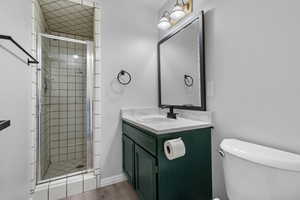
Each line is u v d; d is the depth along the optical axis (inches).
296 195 26.7
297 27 31.1
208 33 52.7
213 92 51.3
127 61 76.5
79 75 99.3
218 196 49.2
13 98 35.8
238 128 43.2
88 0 68.3
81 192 64.9
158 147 43.4
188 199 47.7
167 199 44.4
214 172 50.8
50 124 91.0
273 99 35.2
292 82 32.0
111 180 71.7
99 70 70.2
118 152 73.9
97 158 69.1
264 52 36.8
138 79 79.0
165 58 76.6
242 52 41.8
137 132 56.9
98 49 70.2
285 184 27.2
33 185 57.2
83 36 101.3
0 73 28.9
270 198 28.5
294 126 31.8
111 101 72.9
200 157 49.8
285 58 33.0
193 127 48.4
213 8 50.7
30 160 55.4
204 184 50.4
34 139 58.4
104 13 71.7
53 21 81.7
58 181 64.1
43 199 58.8
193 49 59.0
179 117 68.2
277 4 34.2
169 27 74.0
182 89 65.6
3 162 29.0
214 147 51.0
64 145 95.3
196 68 57.7
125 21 76.3
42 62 70.1
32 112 57.3
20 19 45.6
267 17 36.0
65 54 95.3
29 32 54.5
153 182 44.8
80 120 100.3
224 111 47.5
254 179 30.4
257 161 29.6
